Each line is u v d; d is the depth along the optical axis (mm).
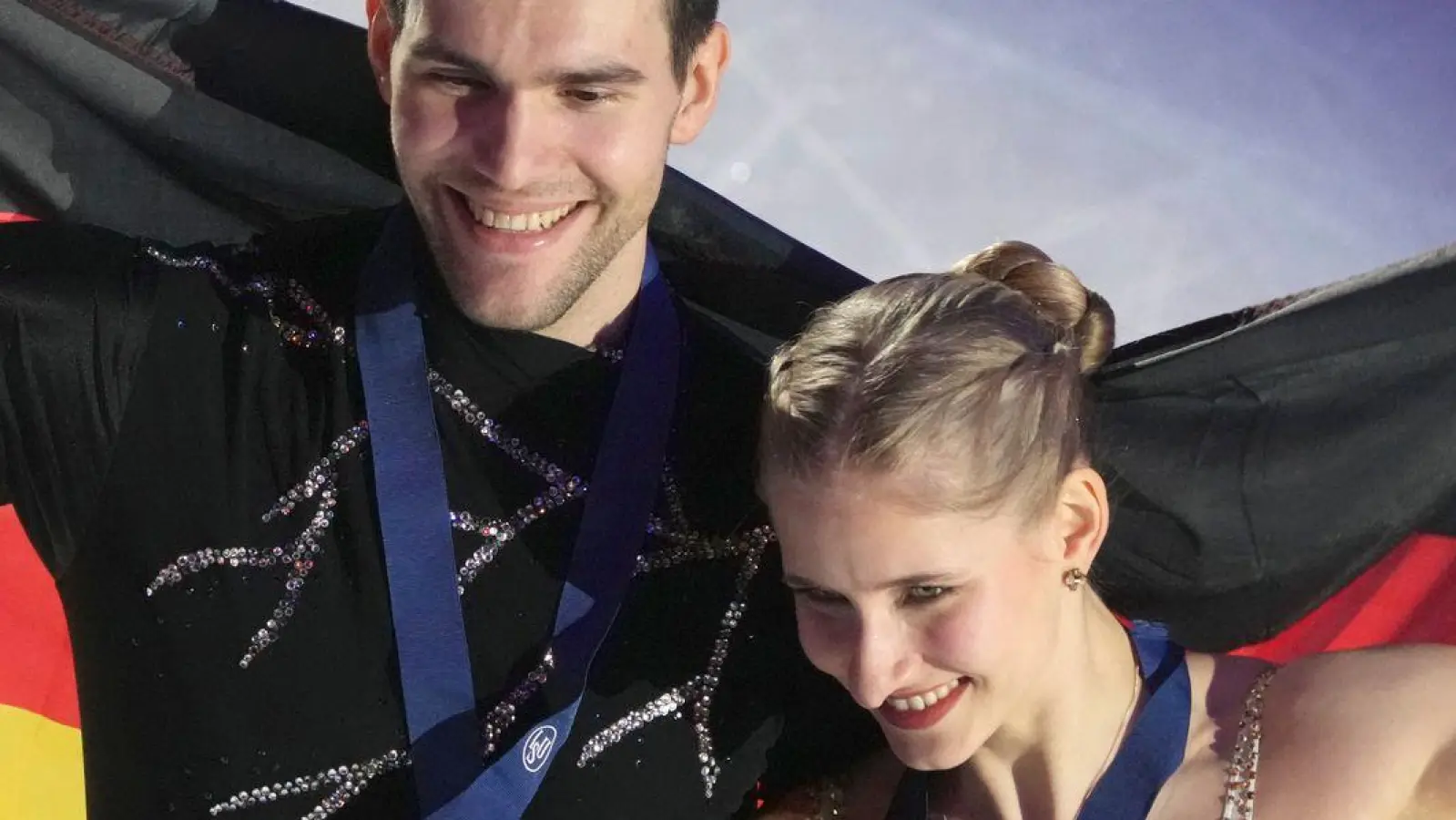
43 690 5805
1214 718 4844
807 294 6117
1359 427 5949
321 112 6105
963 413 4355
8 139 6016
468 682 4988
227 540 5004
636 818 5141
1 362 4984
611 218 4902
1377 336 5863
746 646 5297
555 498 5188
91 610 5027
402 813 4984
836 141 7957
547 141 4719
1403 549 6043
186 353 5098
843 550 4438
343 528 5066
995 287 4688
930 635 4531
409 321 5172
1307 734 4707
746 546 5316
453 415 5172
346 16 7551
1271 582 6145
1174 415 6016
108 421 5023
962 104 8039
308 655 4988
